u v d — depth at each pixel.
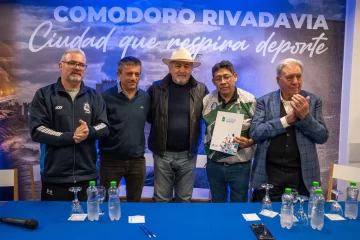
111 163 2.51
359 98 3.38
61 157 2.11
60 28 3.21
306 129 2.03
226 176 2.40
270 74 3.38
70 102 2.18
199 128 2.59
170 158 2.54
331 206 1.74
